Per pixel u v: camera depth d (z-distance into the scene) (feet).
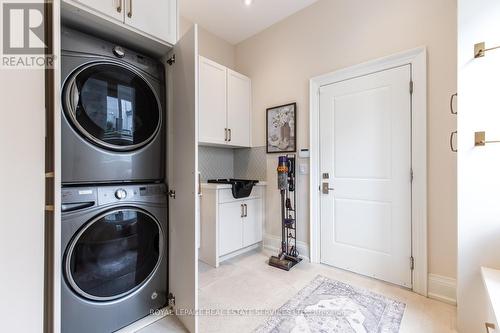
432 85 5.96
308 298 5.88
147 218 4.95
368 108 7.09
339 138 7.70
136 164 4.79
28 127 2.80
